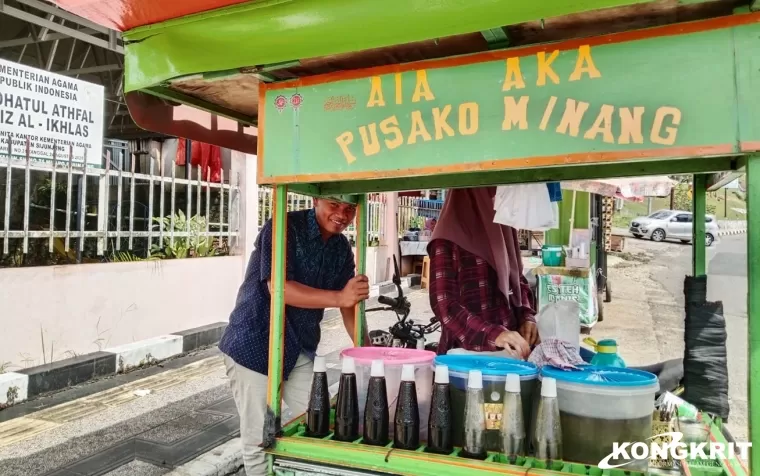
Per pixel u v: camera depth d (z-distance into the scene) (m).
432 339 5.97
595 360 1.99
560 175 2.16
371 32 1.40
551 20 1.35
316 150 1.62
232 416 4.12
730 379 5.20
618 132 1.29
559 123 1.34
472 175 2.27
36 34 8.38
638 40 1.27
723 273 9.42
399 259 11.70
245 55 1.55
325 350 6.30
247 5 1.49
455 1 1.31
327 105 1.60
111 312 5.42
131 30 1.66
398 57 1.61
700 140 1.22
